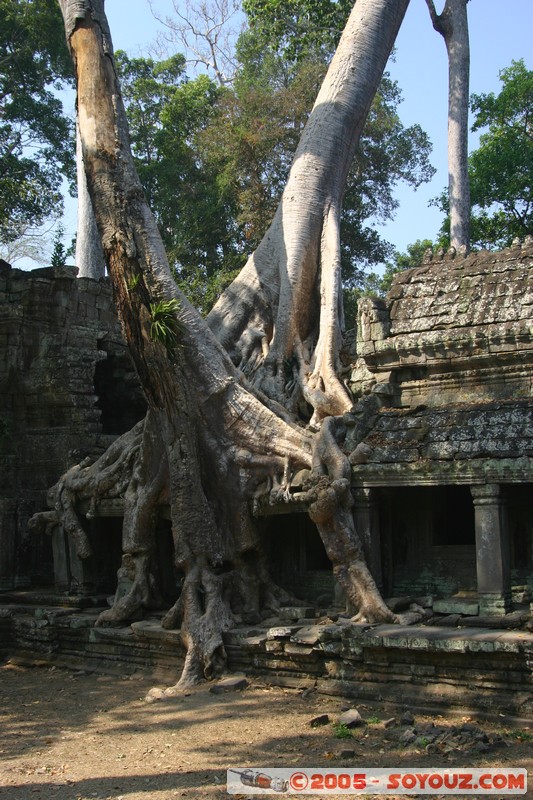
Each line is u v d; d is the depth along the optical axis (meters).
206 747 9.00
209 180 33.00
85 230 26.69
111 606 14.91
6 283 19.66
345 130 18.55
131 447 15.33
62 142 30.42
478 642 9.77
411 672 10.46
